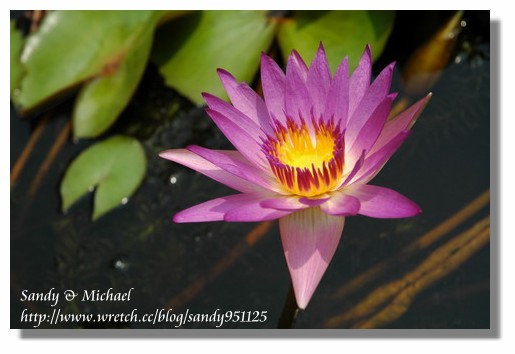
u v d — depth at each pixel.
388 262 1.05
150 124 1.12
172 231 1.08
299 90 1.01
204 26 1.12
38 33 1.12
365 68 1.01
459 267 1.05
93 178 1.08
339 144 1.00
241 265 1.06
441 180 1.07
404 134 0.97
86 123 1.10
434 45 1.12
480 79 1.11
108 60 1.11
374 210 0.98
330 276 1.05
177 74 1.11
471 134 1.09
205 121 1.12
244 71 1.11
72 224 1.08
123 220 1.08
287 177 1.00
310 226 0.99
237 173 0.98
